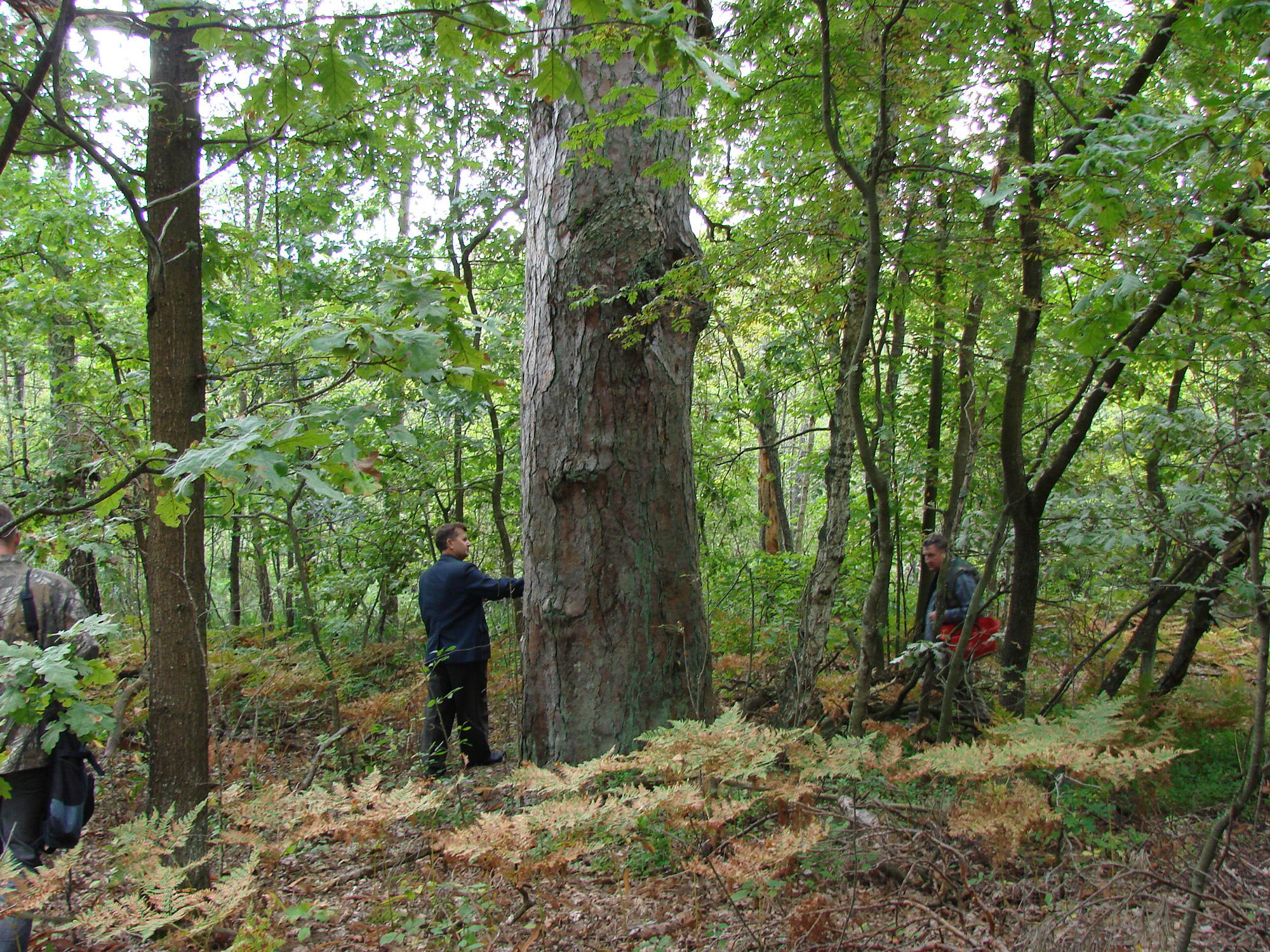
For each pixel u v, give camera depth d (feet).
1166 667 18.66
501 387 8.68
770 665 20.04
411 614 34.04
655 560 14.55
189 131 11.05
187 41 10.95
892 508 21.02
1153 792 10.77
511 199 24.07
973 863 9.51
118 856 9.36
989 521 16.06
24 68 10.01
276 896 8.88
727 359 29.84
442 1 6.73
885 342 21.04
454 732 15.72
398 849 11.44
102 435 18.66
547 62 6.18
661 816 10.14
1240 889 8.16
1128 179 8.95
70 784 9.77
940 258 12.32
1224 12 8.91
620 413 14.49
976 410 14.82
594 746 14.17
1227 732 13.53
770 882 8.04
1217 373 12.56
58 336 23.95
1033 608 14.24
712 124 12.33
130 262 21.35
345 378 8.04
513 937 8.70
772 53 12.18
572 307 14.66
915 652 12.23
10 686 8.32
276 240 24.71
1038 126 15.33
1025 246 11.70
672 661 14.47
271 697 20.65
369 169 14.02
